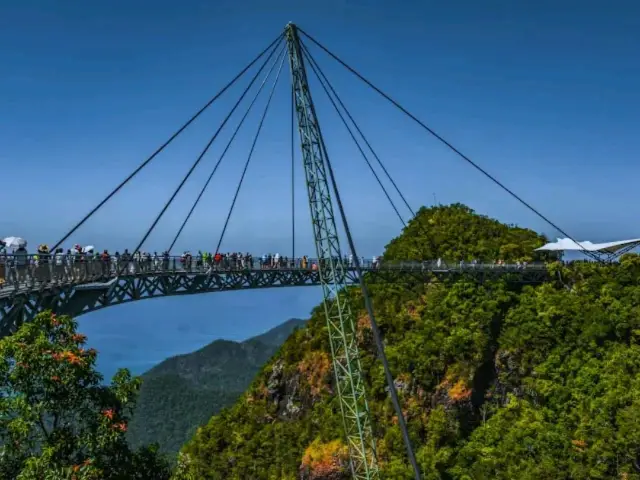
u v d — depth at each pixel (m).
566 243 98.25
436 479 71.31
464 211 115.00
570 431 73.12
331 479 76.38
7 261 34.31
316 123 62.06
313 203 62.38
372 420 78.88
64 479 20.31
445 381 81.69
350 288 99.19
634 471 65.62
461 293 90.75
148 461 24.45
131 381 23.58
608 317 83.25
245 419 100.69
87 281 45.66
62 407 21.64
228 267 69.12
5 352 21.02
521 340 84.25
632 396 71.19
